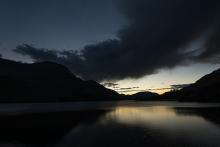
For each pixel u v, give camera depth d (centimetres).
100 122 5316
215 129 3738
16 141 3152
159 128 3972
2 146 2862
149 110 9625
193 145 2556
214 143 2642
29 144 2939
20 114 8300
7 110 11225
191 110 8925
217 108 10012
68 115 7706
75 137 3347
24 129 4359
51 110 11138
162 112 8106
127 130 3847
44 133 3825
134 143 2741
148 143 2716
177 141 2789
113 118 6238
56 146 2753
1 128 4525
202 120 5122
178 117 5984
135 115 7056
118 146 2622
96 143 2836
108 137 3212
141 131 3675
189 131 3556
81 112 9331
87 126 4650
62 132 3903
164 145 2592
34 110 11156
